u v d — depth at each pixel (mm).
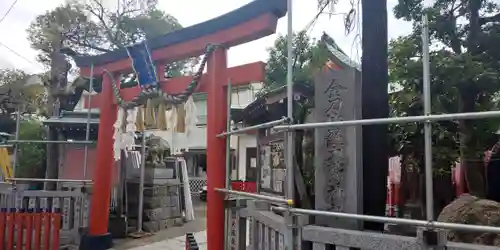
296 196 4426
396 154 5801
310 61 7875
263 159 5270
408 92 5906
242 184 12047
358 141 3535
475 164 5656
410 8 6531
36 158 15016
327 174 3631
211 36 6555
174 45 7180
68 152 11156
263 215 4324
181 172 13305
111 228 9609
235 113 8633
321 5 6207
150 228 10555
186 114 6855
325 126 3006
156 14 15703
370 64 3826
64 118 11391
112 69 8633
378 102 3740
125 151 10312
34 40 13484
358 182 3459
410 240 2723
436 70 5555
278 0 5465
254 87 17875
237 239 5422
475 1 6250
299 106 5930
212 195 6031
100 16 14812
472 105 5703
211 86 6375
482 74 5406
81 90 13805
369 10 3910
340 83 3656
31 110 17281
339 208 3510
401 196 6871
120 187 10062
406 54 6227
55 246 6961
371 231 3287
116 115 8711
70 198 8328
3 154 10586
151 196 10844
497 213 3242
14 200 8234
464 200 3584
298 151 5098
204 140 20516
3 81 18375
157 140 12203
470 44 6328
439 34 6441
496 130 5613
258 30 5793
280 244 3666
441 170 5566
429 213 2465
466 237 3186
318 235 3232
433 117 2422
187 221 12750
